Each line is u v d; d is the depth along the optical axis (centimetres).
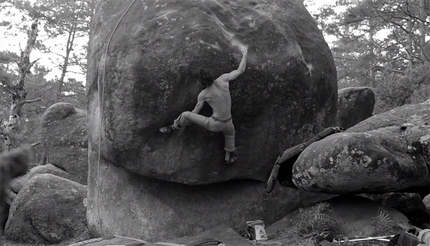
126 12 899
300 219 855
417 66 1991
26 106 2795
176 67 838
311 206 888
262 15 934
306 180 821
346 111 1332
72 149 1538
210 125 819
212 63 839
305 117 961
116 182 952
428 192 883
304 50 955
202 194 938
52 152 1547
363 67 2488
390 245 730
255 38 903
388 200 988
